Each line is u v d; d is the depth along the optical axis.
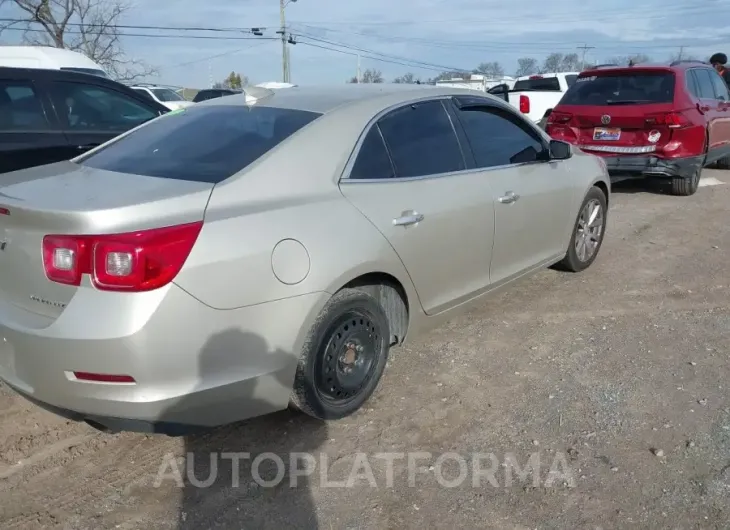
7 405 3.61
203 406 2.76
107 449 3.24
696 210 8.42
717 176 11.35
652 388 3.75
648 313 4.87
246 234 2.81
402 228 3.51
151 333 2.55
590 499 2.83
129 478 3.02
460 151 4.14
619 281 5.58
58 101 6.08
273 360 2.93
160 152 3.41
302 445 3.26
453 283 4.02
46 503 2.85
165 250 2.59
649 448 3.18
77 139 6.12
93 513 2.79
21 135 5.77
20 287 2.81
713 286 5.46
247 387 2.87
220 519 2.76
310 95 3.83
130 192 2.79
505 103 4.69
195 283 2.64
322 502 2.85
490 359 4.13
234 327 2.77
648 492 2.87
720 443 3.21
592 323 4.68
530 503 2.82
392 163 3.64
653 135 8.56
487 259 4.28
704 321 4.71
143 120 6.70
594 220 5.75
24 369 2.75
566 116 9.21
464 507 2.80
